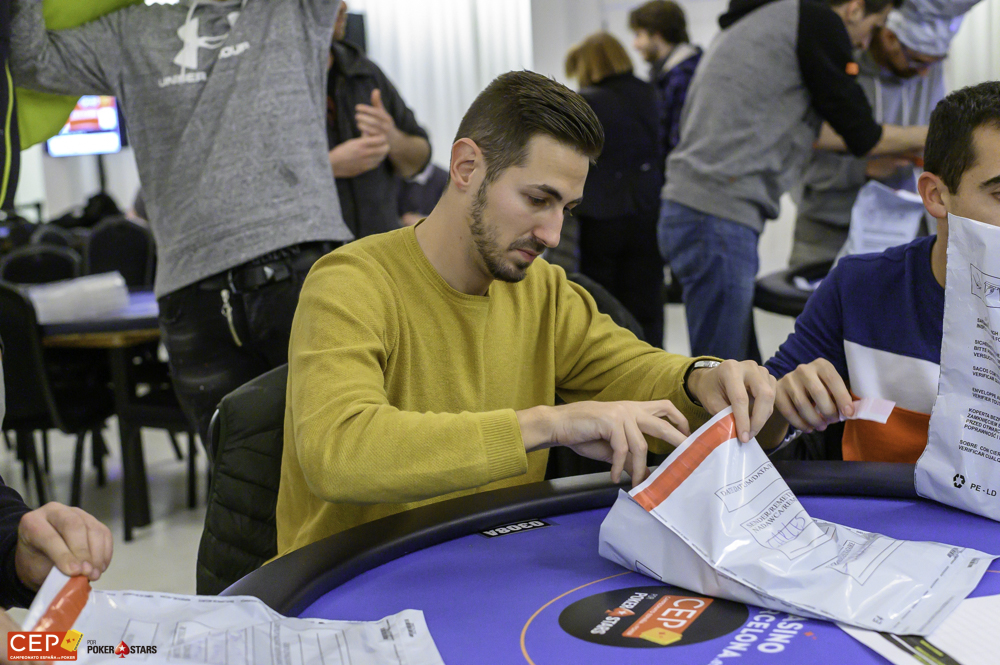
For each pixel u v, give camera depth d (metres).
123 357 2.75
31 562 0.72
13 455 3.96
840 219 2.87
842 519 0.86
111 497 3.22
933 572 0.68
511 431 0.88
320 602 0.73
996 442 0.83
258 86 1.74
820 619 0.65
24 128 1.78
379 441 0.87
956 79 3.51
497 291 1.20
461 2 6.83
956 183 1.08
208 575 1.13
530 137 0.99
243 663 0.59
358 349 0.98
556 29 6.76
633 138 3.29
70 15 1.71
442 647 0.64
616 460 0.88
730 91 2.36
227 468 1.14
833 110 2.26
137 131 1.77
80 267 4.37
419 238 1.13
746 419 0.78
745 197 2.40
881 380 1.21
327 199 1.82
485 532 0.87
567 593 0.72
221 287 1.77
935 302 1.16
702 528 0.72
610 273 3.46
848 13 2.36
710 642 0.62
